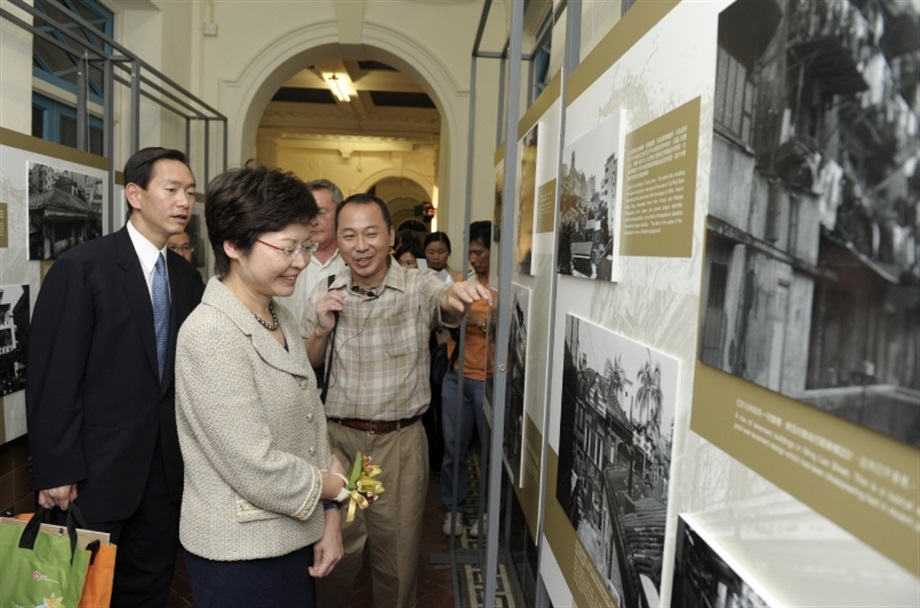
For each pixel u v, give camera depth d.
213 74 6.00
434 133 12.66
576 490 1.29
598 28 1.83
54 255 2.77
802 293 0.54
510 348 2.31
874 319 0.45
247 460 1.22
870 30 0.47
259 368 1.29
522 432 1.97
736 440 0.66
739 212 0.65
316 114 12.28
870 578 0.46
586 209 1.25
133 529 2.04
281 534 1.30
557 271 1.52
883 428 0.44
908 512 0.42
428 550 3.34
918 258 0.41
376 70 9.49
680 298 0.82
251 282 1.32
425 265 5.45
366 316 2.11
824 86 0.52
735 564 0.64
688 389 0.78
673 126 0.85
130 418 1.94
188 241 3.67
